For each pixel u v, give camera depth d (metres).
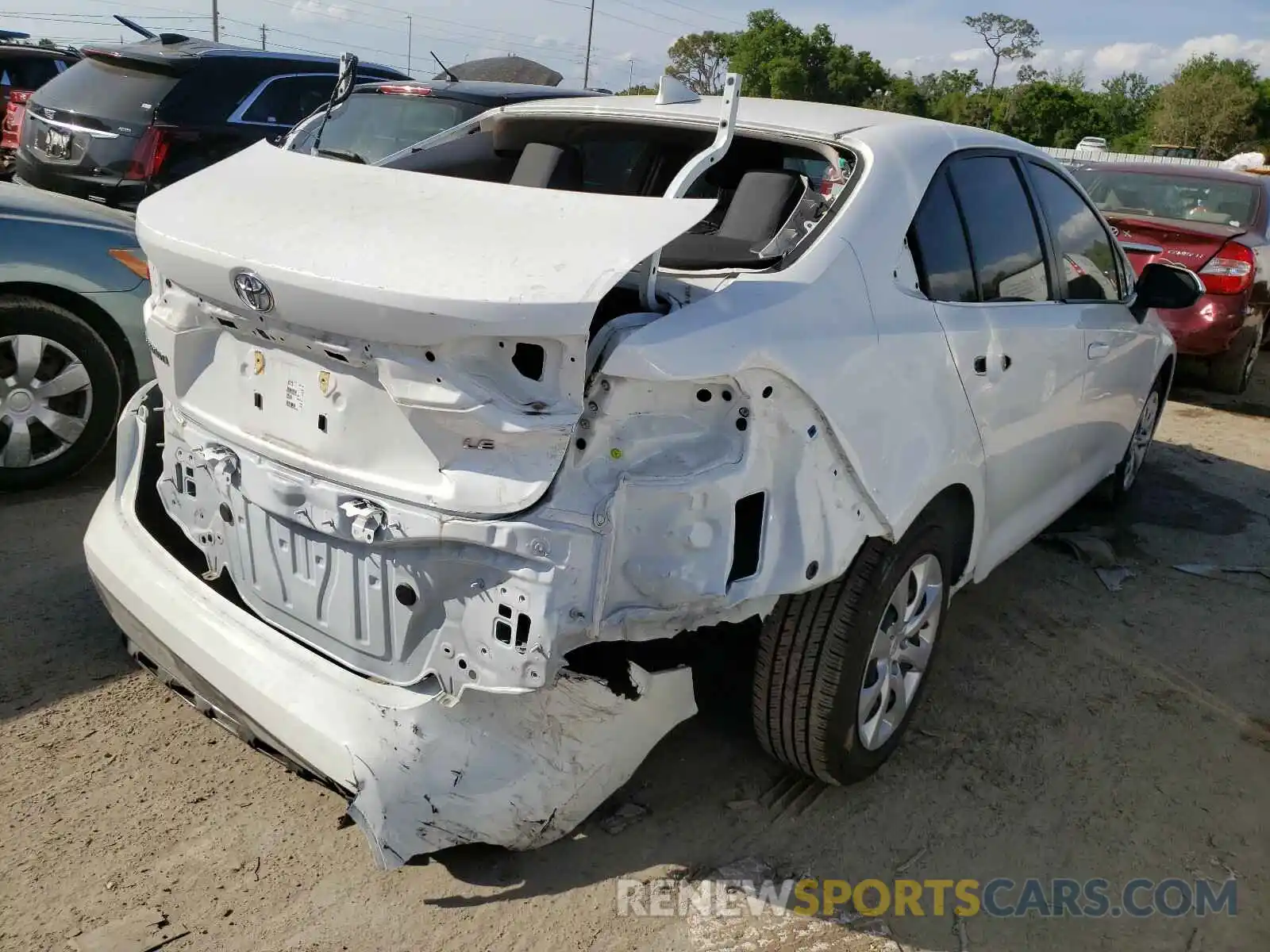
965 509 3.28
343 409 2.21
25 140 6.64
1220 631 4.27
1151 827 2.99
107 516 2.89
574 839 2.69
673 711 2.43
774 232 2.73
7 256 4.16
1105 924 2.60
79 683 3.17
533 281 1.99
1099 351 4.07
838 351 2.45
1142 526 5.39
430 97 6.57
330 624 2.36
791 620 2.66
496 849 2.61
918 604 3.01
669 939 2.40
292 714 2.24
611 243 2.11
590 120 3.37
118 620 2.77
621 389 2.09
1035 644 4.02
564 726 2.27
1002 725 3.43
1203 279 7.87
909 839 2.83
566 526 2.04
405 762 2.15
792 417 2.33
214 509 2.62
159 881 2.44
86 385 4.44
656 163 3.52
